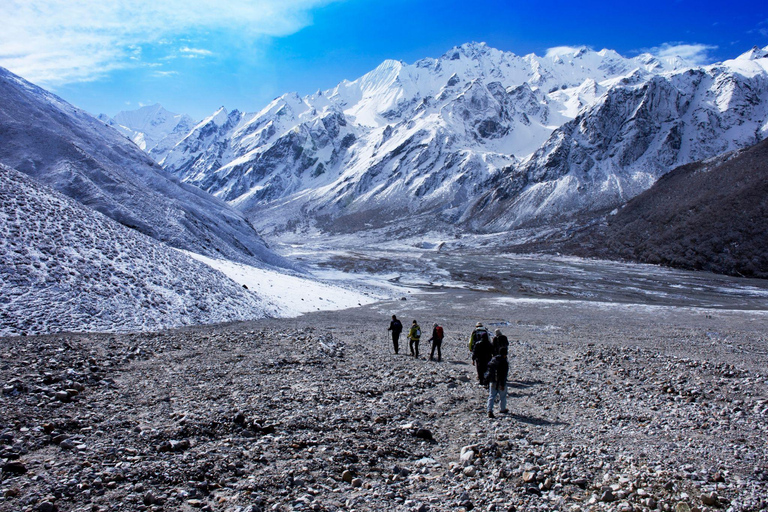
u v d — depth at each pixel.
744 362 19.80
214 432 8.24
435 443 8.80
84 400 9.45
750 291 81.31
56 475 5.98
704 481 6.67
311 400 10.72
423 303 58.41
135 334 19.23
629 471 7.13
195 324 25.11
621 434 9.20
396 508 5.93
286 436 8.26
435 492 6.54
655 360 17.89
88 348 14.45
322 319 35.47
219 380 12.23
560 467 7.34
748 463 7.52
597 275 103.25
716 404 11.77
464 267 119.19
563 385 13.90
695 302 70.19
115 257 27.08
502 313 49.88
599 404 11.65
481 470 7.29
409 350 22.00
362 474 7.06
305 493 6.21
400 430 9.18
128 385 11.06
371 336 26.66
